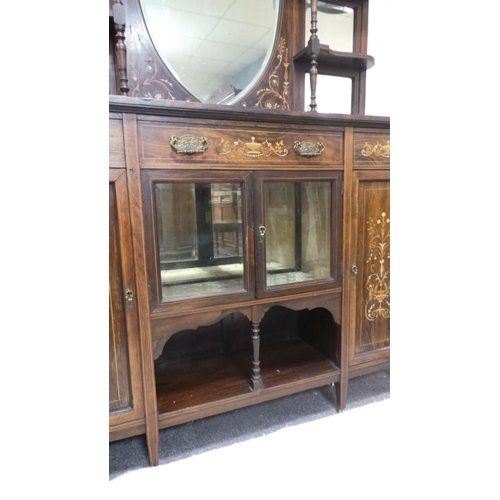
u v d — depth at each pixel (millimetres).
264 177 1030
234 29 1236
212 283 1057
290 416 1280
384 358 1344
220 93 1244
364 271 1259
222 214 1032
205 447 1124
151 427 1021
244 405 1161
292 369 1316
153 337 981
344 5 1383
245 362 1401
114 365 967
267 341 1601
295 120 1033
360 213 1209
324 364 1349
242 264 1068
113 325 948
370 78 1475
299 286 1146
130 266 930
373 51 1456
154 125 892
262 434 1183
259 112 973
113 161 871
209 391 1181
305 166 1082
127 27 1106
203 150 944
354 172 1162
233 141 978
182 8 1166
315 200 1160
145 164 896
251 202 1026
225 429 1212
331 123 1094
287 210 1118
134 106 853
